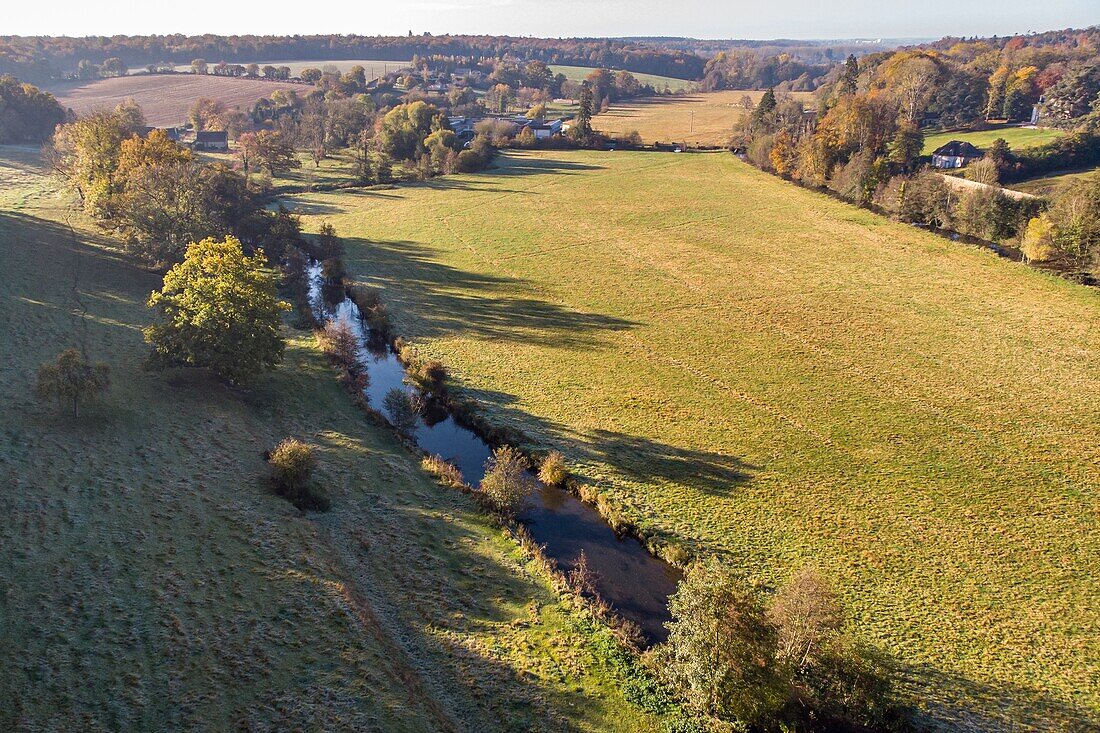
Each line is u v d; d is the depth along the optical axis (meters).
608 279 80.50
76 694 22.38
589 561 35.97
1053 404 51.94
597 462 44.19
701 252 90.44
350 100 190.12
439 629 29.19
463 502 39.38
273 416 45.41
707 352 61.38
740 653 25.25
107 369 40.41
